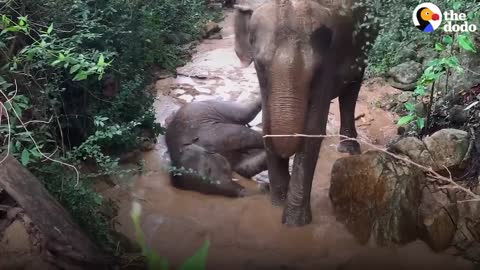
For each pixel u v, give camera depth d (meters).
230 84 8.00
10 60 4.72
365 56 5.71
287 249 4.59
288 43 4.31
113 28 6.21
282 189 5.18
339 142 6.26
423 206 4.71
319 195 5.43
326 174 5.78
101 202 4.68
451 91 6.09
